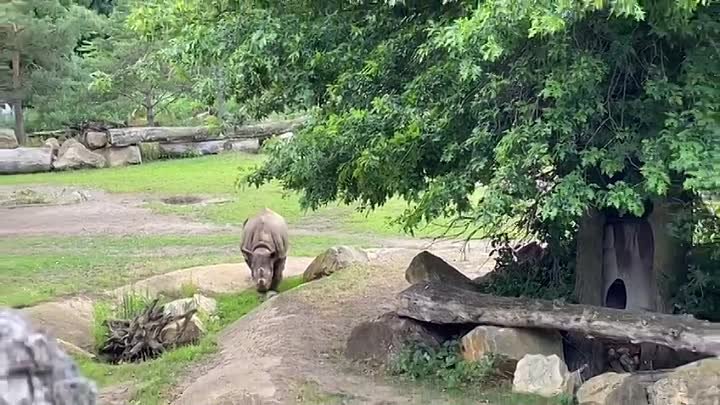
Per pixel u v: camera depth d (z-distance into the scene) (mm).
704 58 7012
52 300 12508
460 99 7691
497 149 7086
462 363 8227
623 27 7184
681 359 7957
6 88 30406
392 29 8484
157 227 19719
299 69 8617
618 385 7055
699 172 6605
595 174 8016
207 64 8734
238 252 16750
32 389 1568
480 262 14266
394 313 9266
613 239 8922
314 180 9000
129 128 32812
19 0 28375
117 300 12859
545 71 7180
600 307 7965
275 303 11555
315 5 8609
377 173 8078
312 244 17656
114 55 30609
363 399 7711
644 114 7367
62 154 30906
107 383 9203
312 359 9055
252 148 34156
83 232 19094
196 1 8672
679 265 8594
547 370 7746
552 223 8719
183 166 30516
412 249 15648
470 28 6457
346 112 8477
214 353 10078
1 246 17266
